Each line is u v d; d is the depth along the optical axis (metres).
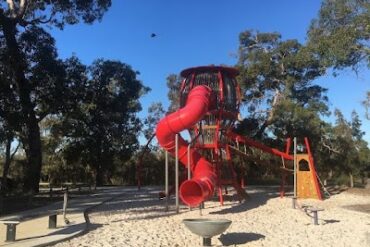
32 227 14.56
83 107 46.84
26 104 32.44
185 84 23.78
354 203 25.75
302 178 28.28
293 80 40.94
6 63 31.56
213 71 23.19
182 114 19.83
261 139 42.34
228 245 12.66
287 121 40.28
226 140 24.33
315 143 41.44
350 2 21.28
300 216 19.11
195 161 21.36
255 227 15.81
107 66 48.03
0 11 30.83
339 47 21.11
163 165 55.44
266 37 42.62
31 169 32.59
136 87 49.97
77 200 26.00
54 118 51.56
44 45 34.25
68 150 51.03
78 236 13.29
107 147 50.78
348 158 44.94
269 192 32.84
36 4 34.75
